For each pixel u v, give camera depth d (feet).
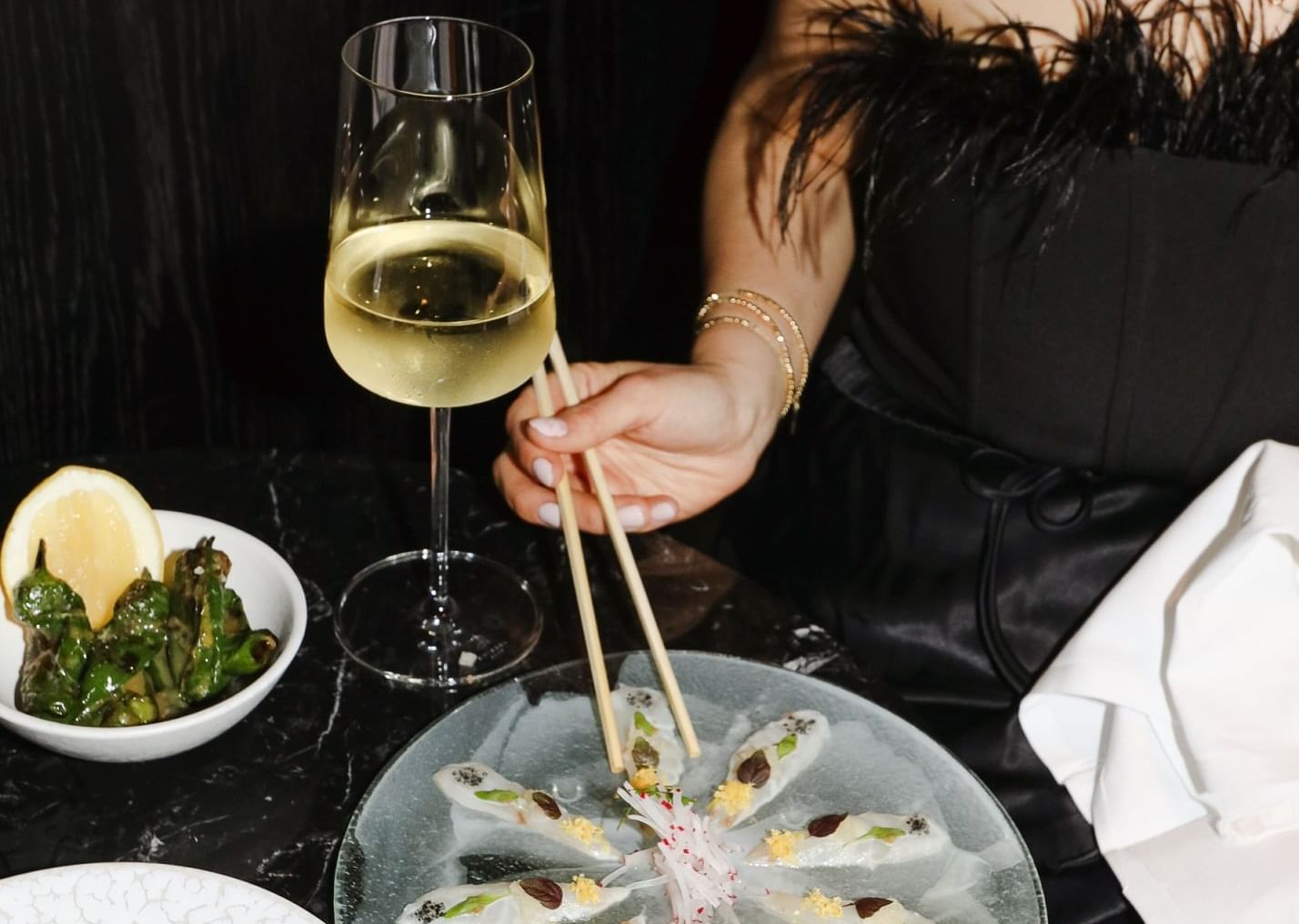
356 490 2.90
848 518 3.22
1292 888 2.43
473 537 2.84
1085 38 2.96
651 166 5.28
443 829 2.30
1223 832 2.50
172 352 4.78
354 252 2.46
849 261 3.37
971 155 2.92
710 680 2.53
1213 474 3.03
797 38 3.27
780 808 2.37
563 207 5.24
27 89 4.20
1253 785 2.48
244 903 2.12
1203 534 2.71
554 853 2.29
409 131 2.43
